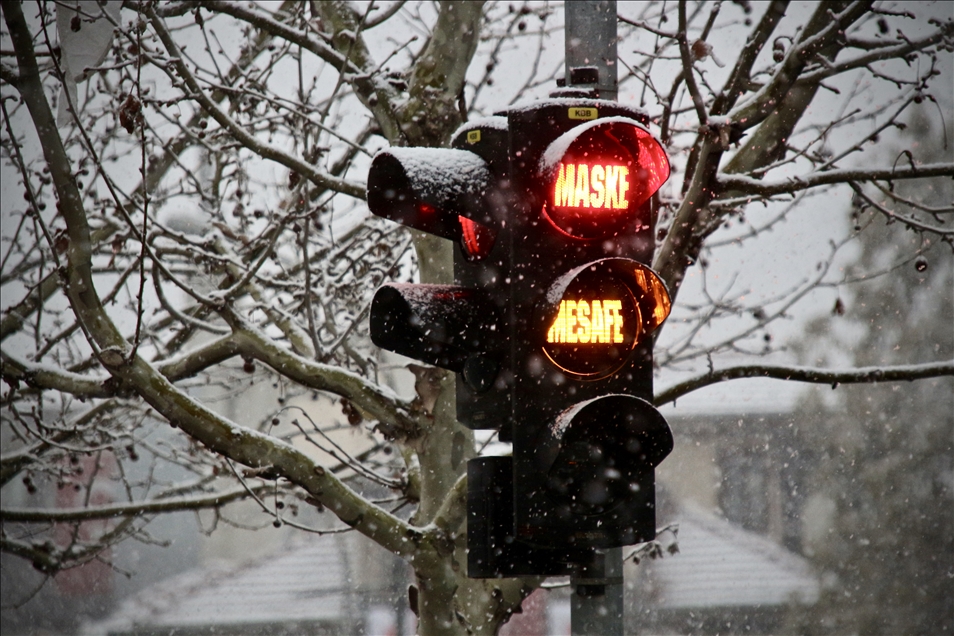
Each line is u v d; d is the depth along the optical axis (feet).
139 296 36.86
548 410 24.85
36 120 35.60
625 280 25.39
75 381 39.78
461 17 47.19
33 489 61.05
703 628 151.43
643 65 52.49
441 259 47.65
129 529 67.26
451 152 26.66
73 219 37.06
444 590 43.01
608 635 25.88
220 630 161.48
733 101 36.42
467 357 27.17
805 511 144.46
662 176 25.62
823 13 36.35
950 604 124.47
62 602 170.30
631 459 25.02
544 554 25.86
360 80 48.14
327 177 42.37
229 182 56.34
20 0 34.35
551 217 25.36
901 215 40.09
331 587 165.07
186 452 69.46
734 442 169.17
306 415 45.37
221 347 44.34
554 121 25.59
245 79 53.98
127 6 43.75
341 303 59.93
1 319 60.34
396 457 64.59
